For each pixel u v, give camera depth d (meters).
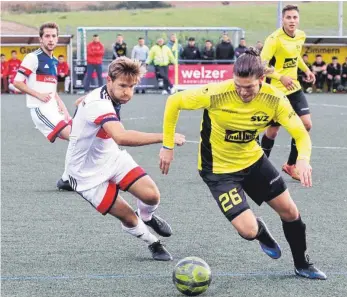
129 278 11.13
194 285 10.16
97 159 11.83
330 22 88.69
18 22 89.88
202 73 53.31
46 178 19.88
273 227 14.50
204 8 101.62
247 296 10.27
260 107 10.59
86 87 54.38
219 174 11.12
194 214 15.55
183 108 10.80
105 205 11.83
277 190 11.03
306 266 11.13
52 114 19.31
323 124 33.59
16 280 11.05
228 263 11.95
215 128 10.88
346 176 19.97
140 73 11.32
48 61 19.50
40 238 13.58
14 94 55.81
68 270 11.56
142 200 12.12
